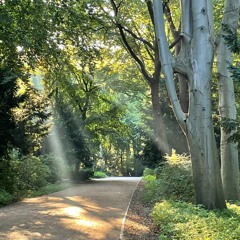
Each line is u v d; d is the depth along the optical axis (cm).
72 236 696
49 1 1270
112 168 5909
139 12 1936
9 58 1401
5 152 1577
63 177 2688
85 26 1423
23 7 1234
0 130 1452
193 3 973
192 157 963
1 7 1179
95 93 2958
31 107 1833
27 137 1745
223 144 1195
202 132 948
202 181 941
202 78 956
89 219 888
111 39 2014
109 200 1331
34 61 1410
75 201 1302
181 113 985
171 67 993
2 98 1438
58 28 1350
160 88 2489
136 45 2106
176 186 1251
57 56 1452
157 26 1002
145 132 2720
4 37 1249
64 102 2748
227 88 1177
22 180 1816
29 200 1394
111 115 3102
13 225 809
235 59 1678
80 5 1393
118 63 2448
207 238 571
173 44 1850
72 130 2686
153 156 2542
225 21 1149
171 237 636
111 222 854
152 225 839
